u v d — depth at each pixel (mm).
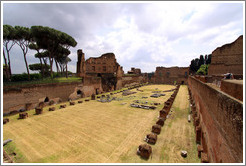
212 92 6211
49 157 7031
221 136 4621
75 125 11219
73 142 8492
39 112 14336
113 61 41688
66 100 21688
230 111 3875
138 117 13242
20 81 18938
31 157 7039
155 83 58156
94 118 12969
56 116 13633
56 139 8867
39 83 18047
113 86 36875
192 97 19469
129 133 9719
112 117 13258
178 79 55469
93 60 38312
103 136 9266
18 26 19266
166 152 7402
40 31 19422
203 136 7445
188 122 11750
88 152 7449
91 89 28062
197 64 60719
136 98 24000
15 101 14797
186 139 8773
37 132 9906
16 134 9602
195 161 6672
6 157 6613
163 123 11047
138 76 56531
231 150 3689
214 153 5320
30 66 34344
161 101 21125
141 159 6859
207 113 7141
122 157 7027
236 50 24922
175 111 15109
